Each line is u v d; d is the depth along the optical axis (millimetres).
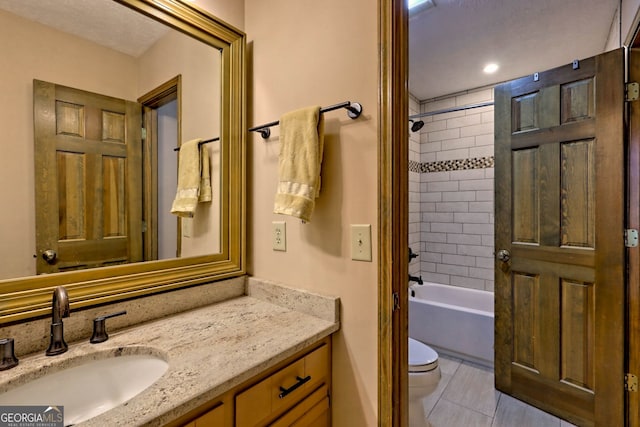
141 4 1066
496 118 1906
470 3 1714
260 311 1156
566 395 1664
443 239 3111
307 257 1168
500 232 1908
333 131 1090
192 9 1184
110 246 1036
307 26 1165
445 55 2270
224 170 1304
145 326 1009
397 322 991
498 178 1902
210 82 1264
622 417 1480
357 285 1040
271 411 852
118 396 837
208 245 1260
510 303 1888
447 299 3023
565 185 1641
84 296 918
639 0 1328
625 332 1482
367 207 1014
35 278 859
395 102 972
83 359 812
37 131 903
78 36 980
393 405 983
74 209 968
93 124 1012
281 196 1071
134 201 1099
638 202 1451
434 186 3154
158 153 1152
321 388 1049
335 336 1090
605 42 2068
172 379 700
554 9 1743
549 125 1686
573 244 1626
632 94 1453
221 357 808
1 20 843
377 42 986
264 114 1313
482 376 2145
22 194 875
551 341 1715
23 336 811
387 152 965
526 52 2225
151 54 1128
